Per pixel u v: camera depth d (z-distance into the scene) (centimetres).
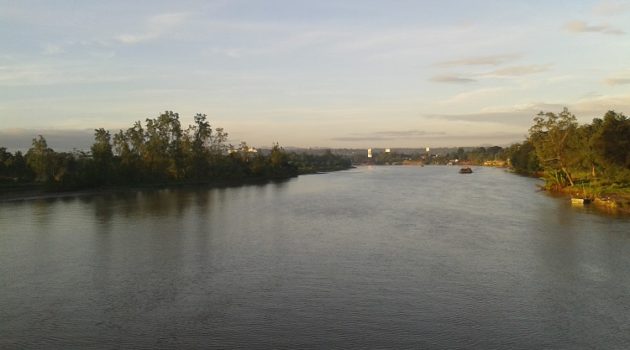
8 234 4697
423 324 2266
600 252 3688
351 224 5250
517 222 5250
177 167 12431
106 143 11219
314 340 2095
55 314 2438
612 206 6525
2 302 2627
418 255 3641
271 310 2461
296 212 6419
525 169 16750
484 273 3123
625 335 2147
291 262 3450
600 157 7512
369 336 2134
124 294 2747
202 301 2612
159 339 2122
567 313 2409
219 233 4675
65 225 5281
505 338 2114
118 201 8094
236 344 2062
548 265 3312
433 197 8500
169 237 4466
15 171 10994
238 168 14975
